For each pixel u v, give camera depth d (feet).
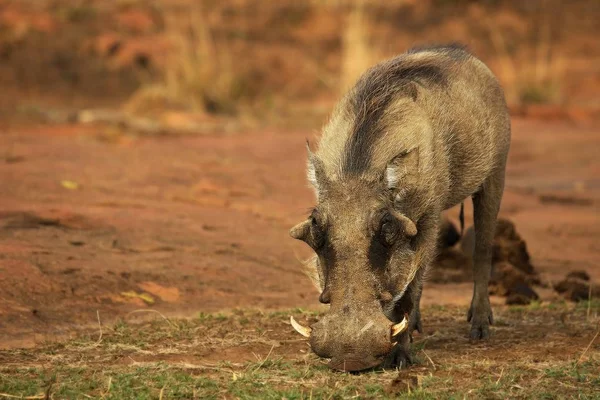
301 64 127.24
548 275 45.14
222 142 78.54
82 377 25.98
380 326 24.67
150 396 24.22
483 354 29.86
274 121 99.25
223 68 112.57
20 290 33.65
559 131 93.81
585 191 67.97
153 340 30.63
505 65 128.36
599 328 33.55
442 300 38.93
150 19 129.49
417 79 31.17
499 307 38.09
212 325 32.63
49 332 31.09
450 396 24.67
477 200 34.76
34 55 113.70
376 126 28.22
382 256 25.61
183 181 57.57
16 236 40.29
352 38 117.70
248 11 142.00
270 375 26.63
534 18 151.12
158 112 98.27
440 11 148.46
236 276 39.34
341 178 26.84
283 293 38.40
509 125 35.29
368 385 25.54
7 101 98.22
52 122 86.69
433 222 29.07
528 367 27.76
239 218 49.24
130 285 36.27
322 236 25.89
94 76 112.68
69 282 35.12
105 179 55.26
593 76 130.72
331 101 115.75
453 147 31.04
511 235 43.62
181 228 45.21
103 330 31.60
